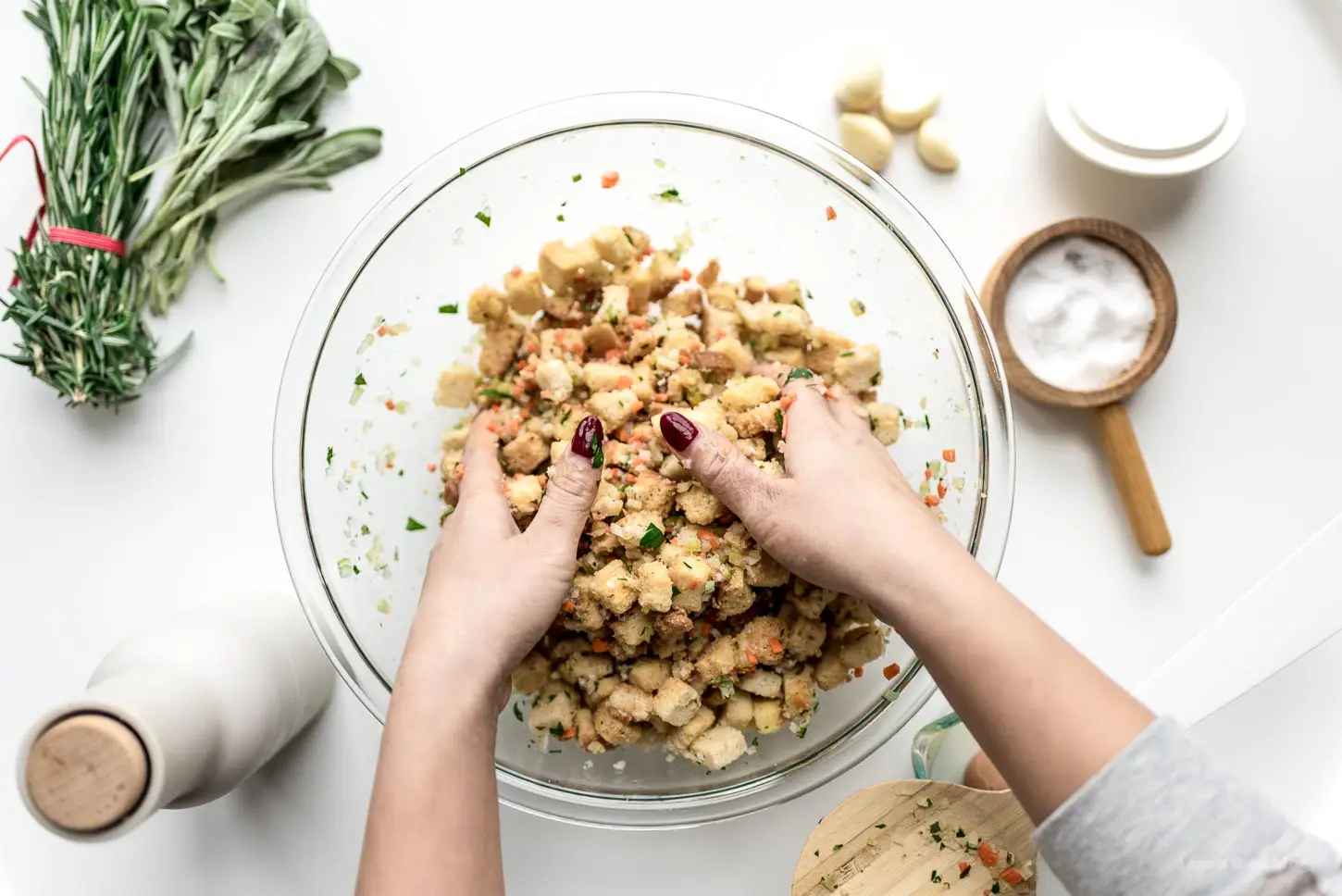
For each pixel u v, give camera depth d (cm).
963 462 55
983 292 58
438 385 55
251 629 53
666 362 52
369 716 58
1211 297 60
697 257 59
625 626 49
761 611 52
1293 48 59
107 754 44
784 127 55
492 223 57
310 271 59
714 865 58
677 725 50
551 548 47
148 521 58
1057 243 58
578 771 54
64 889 58
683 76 59
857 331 57
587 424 47
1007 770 42
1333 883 38
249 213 58
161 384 58
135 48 55
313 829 58
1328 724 58
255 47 56
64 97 55
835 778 53
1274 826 39
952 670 44
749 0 59
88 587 58
